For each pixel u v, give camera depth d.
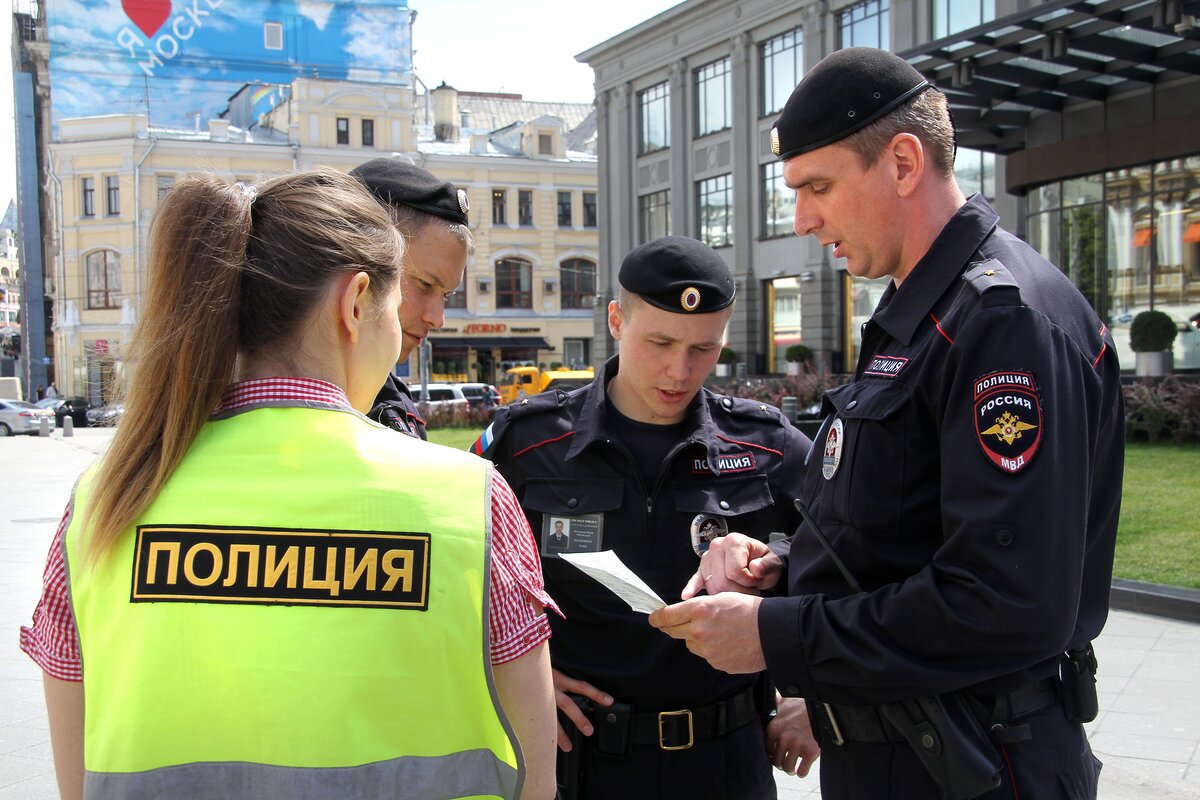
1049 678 1.51
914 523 1.47
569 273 43.12
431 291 2.22
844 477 1.54
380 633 1.08
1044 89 14.75
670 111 28.53
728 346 26.62
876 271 1.61
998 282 1.40
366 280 1.24
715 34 26.56
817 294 23.81
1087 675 1.54
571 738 2.01
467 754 1.11
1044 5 11.94
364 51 44.41
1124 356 15.49
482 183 41.50
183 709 1.07
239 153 37.94
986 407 1.33
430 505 1.14
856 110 1.50
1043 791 1.45
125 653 1.09
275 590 1.09
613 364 2.21
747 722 2.07
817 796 3.58
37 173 46.84
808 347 24.02
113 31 41.53
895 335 1.53
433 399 29.75
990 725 1.44
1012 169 16.91
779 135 1.59
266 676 1.06
